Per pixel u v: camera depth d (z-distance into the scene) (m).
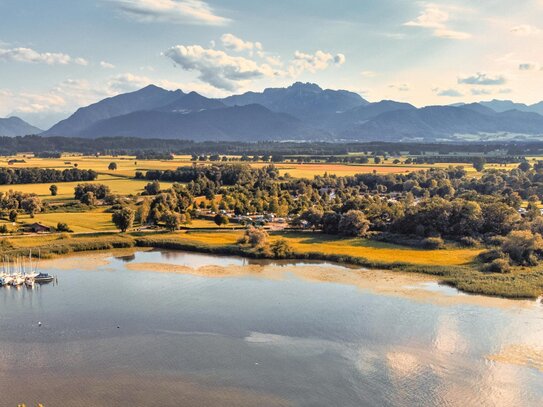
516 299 120.06
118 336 100.44
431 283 133.12
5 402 76.69
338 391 80.06
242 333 101.69
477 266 143.50
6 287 131.25
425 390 80.19
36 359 90.62
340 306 116.00
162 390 80.44
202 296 123.69
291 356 91.69
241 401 77.31
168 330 103.31
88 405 76.19
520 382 82.50
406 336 99.50
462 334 100.25
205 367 87.81
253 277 139.75
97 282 135.25
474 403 76.75
